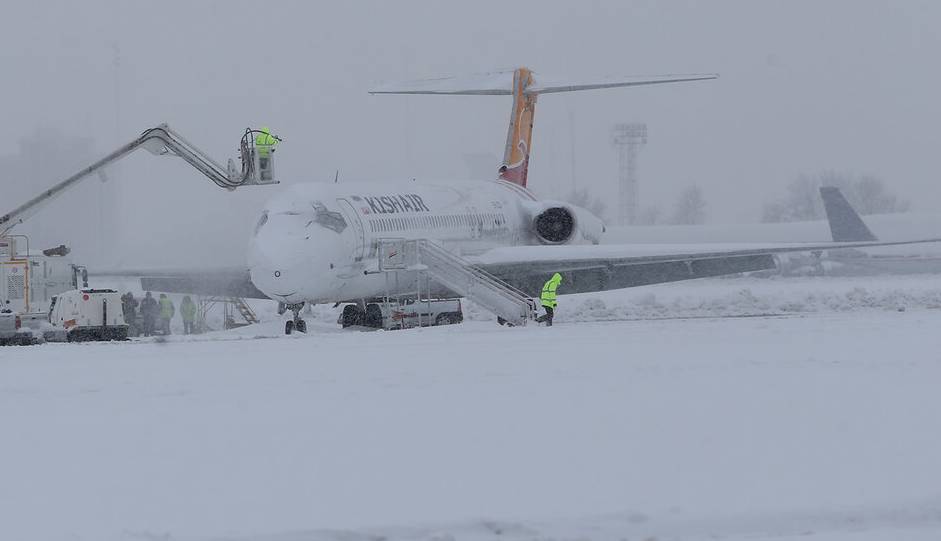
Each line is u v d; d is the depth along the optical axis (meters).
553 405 54.09
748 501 38.34
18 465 43.97
